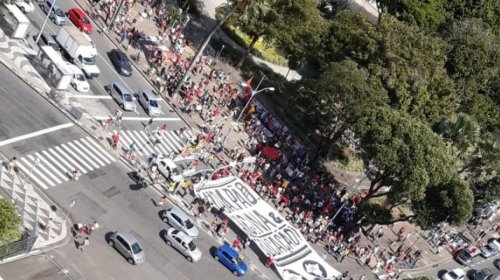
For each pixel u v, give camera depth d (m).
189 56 97.06
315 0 102.38
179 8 106.38
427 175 76.62
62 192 59.34
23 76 68.25
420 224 80.38
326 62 101.00
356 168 103.00
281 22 99.19
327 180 94.50
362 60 96.56
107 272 54.19
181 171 74.19
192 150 79.44
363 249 83.88
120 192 64.56
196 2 111.81
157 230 63.22
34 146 62.00
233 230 72.44
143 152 73.81
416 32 98.56
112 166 67.25
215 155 82.44
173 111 85.31
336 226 85.50
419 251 90.25
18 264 48.75
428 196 80.50
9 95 64.62
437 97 97.62
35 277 48.56
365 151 79.75
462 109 111.19
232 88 97.56
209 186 72.06
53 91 68.81
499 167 95.12
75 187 61.00
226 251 65.06
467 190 79.12
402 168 76.81
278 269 67.94
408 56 94.38
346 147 104.19
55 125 66.44
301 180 89.75
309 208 84.88
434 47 97.94
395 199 79.75
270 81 107.75
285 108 104.75
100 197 62.00
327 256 79.56
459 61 110.88
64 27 77.56
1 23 72.81
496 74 115.19
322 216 83.75
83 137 68.06
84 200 60.22
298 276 68.62
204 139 83.25
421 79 93.88
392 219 86.06
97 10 90.62
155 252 60.44
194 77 93.62
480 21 130.38
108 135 71.75
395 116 80.69
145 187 67.75
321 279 69.88
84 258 53.88
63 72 69.56
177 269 60.47
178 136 81.19
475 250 98.94
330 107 91.25
